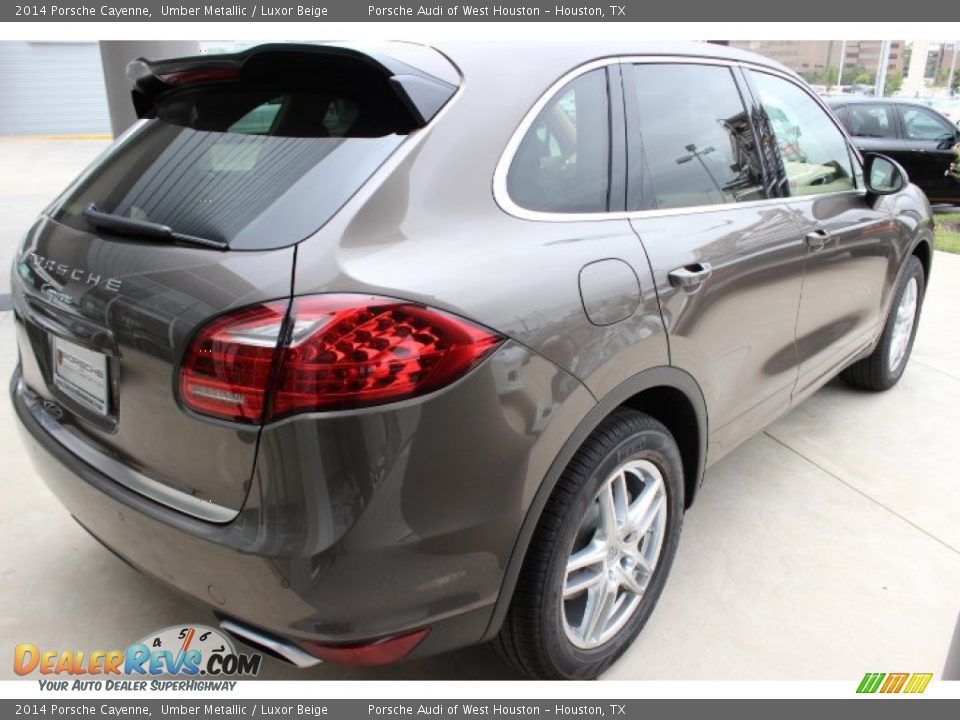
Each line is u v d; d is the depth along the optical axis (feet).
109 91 15.64
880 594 8.28
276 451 4.84
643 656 7.36
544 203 6.16
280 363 4.77
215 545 5.08
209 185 5.73
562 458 5.77
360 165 5.42
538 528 5.96
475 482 5.26
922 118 33.37
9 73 67.10
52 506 9.58
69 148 59.36
